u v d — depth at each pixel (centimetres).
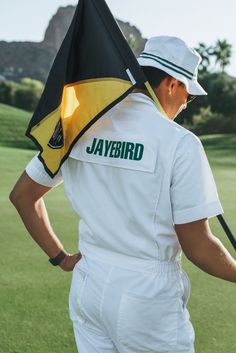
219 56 5050
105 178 192
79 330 204
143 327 188
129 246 188
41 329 352
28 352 321
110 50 192
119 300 188
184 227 181
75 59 197
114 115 194
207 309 393
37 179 211
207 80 4606
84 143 198
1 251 549
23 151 2117
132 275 188
